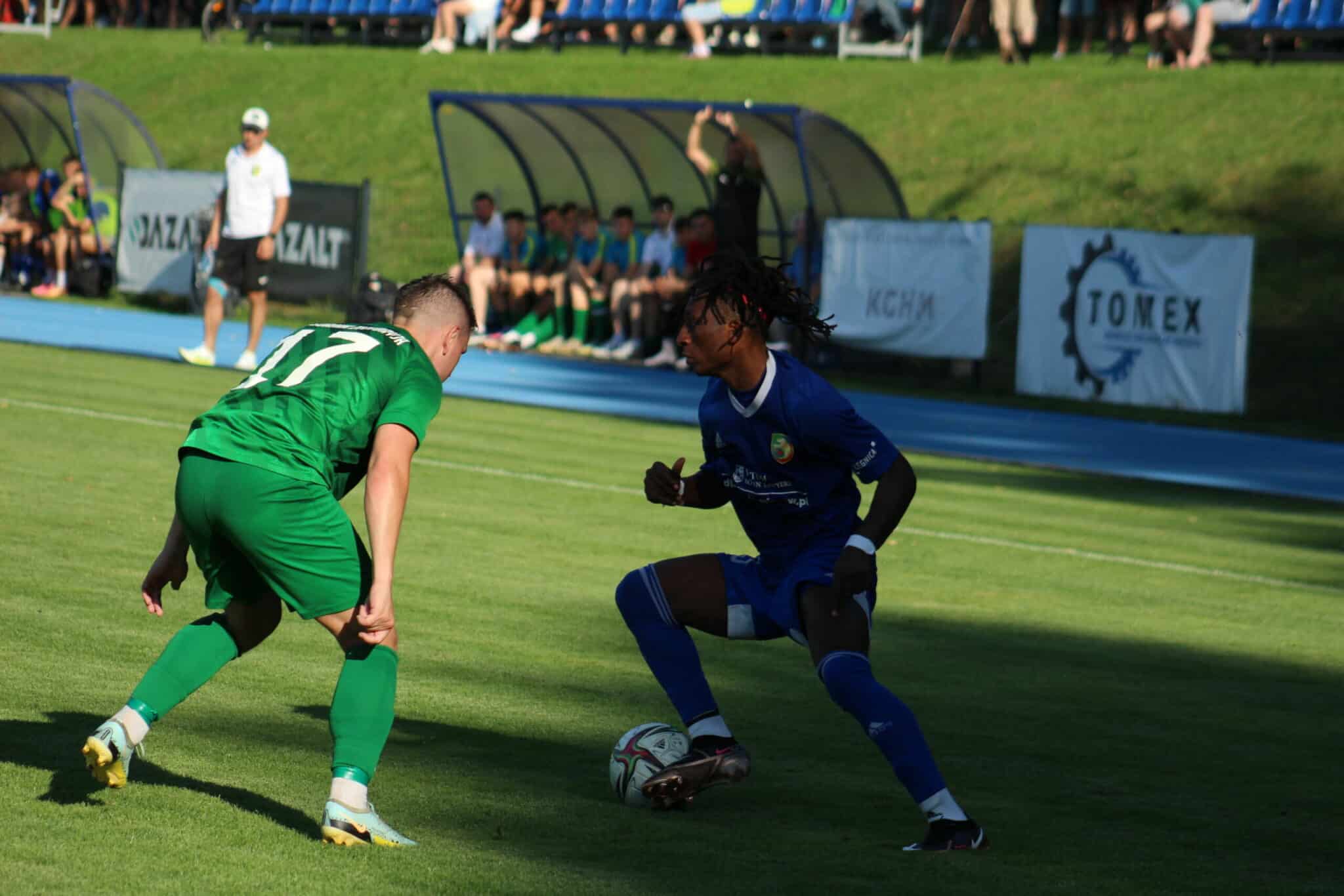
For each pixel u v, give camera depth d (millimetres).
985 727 15523
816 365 53688
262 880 9883
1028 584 23641
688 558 13094
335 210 60750
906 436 41250
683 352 12133
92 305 63250
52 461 28031
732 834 11664
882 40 79312
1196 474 37500
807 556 12516
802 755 14234
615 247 57438
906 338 51562
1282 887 10938
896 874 10781
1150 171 63781
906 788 11852
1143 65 72875
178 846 10469
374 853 10586
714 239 53750
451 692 15594
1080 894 10555
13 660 15352
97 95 65125
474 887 9977
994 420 45344
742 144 51656
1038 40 82312
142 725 10922
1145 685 17734
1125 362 47906
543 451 34500
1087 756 14641
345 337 11445
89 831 10664
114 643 16344
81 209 65938
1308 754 15047
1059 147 66438
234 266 44688
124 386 39688
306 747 13203
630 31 82438
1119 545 27594
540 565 22531
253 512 10758
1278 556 27375
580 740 14180
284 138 79562
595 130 58656
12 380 39500
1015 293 59531
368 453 11305
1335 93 65312
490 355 55750
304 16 89750
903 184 67125
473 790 12383
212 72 86625
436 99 58594
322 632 17766
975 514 30031
